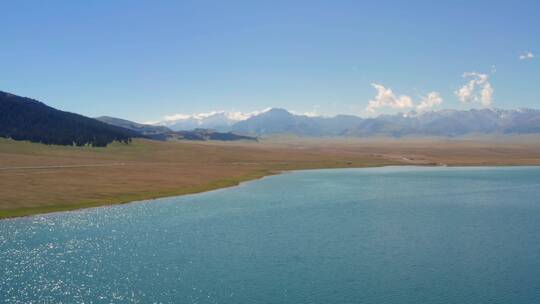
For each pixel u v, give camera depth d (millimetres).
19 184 120125
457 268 57438
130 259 59375
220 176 167750
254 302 46188
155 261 58875
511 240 71500
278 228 78812
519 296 48562
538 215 93250
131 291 48469
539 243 69812
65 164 181125
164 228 78062
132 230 76062
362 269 56594
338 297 47750
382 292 49062
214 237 71750
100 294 47562
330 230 77688
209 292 48594
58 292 47906
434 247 67250
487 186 146875
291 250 64812
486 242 70188
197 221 84438
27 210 91938
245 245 67188
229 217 88438
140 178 148125
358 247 66688
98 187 123938
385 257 61781
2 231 74562
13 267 55562
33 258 59344
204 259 60031
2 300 45562
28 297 46438
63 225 79688
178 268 56344
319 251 64500
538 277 54375
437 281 52719
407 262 59781
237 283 51344
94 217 87562
